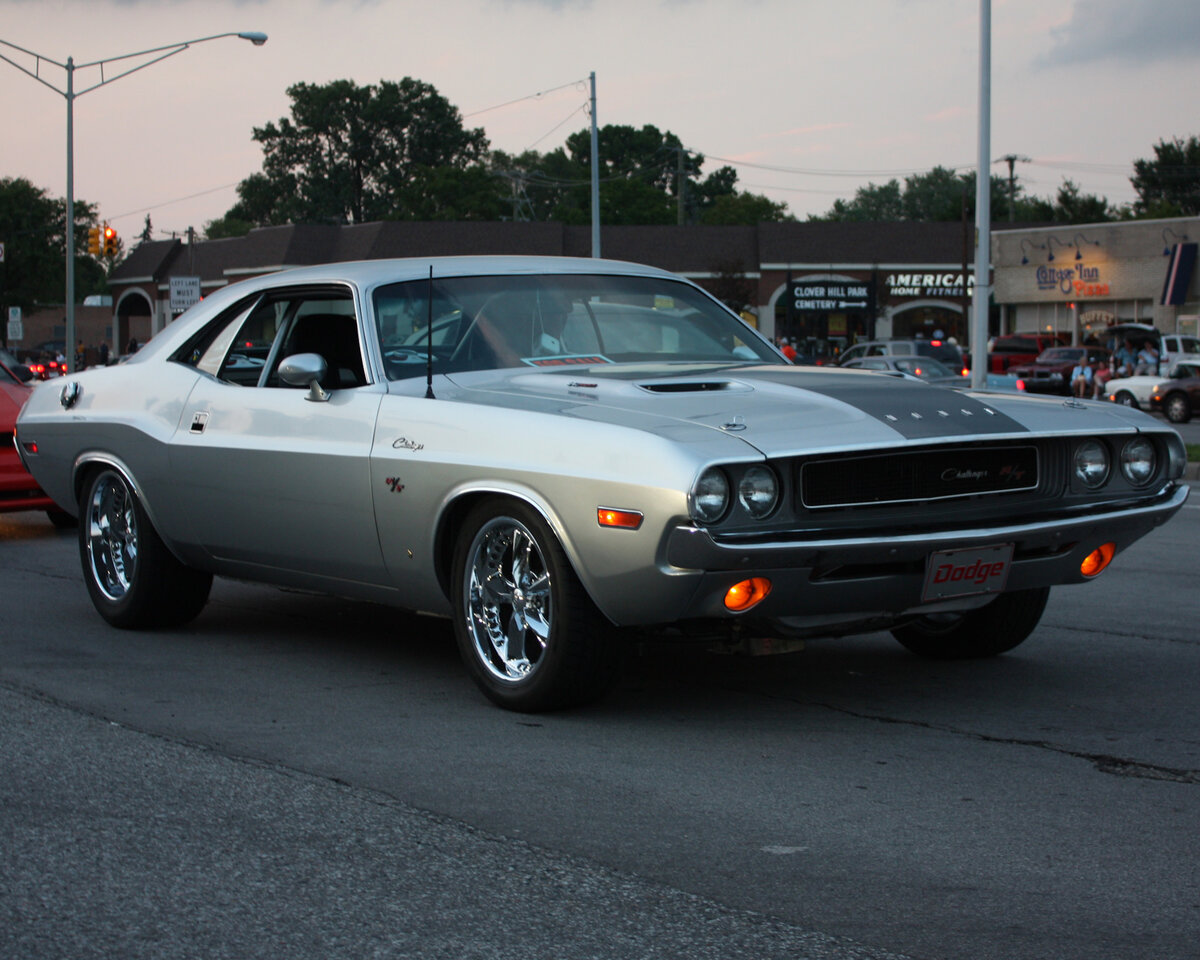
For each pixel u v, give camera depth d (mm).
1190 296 48688
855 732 4590
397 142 99625
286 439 5383
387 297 5449
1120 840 3520
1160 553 9062
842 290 54688
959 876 3262
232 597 7402
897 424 4383
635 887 3182
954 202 127688
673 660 5789
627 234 58094
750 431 4273
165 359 6250
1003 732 4602
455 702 4996
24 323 90125
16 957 2807
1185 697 5121
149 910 3047
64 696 5090
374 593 5312
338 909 3049
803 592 4297
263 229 59656
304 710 4879
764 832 3572
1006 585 4664
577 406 4625
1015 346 48406
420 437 4875
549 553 4504
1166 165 101250
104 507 6539
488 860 3357
